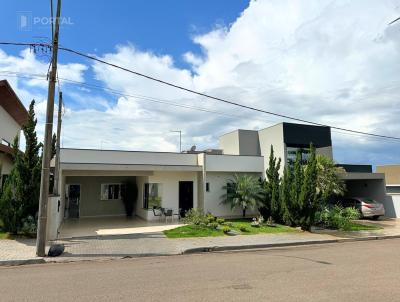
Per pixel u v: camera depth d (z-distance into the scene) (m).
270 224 17.88
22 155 13.40
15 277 7.53
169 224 17.98
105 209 22.88
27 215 13.11
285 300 5.68
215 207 20.98
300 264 9.02
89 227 16.73
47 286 6.67
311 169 16.91
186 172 21.09
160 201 20.16
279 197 18.78
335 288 6.47
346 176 23.67
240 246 12.31
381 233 16.72
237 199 20.11
